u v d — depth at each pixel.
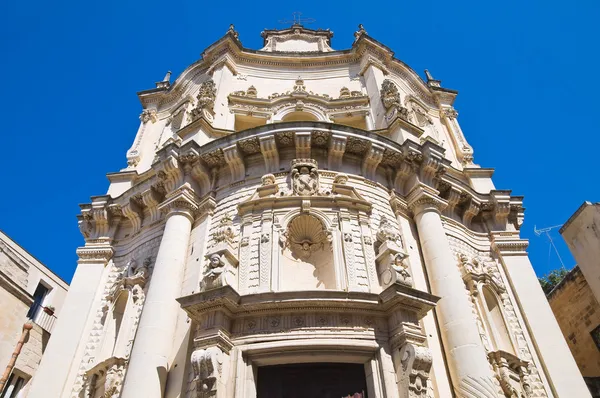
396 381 12.28
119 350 15.19
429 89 26.98
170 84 27.98
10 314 23.00
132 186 21.12
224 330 12.64
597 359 21.95
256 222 15.94
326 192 16.55
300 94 22.61
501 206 19.98
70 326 16.98
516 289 17.97
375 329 13.05
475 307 16.64
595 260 19.56
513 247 19.27
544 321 17.00
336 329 12.84
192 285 15.00
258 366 12.76
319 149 18.06
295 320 12.97
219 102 21.81
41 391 15.42
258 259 14.87
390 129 20.22
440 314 14.84
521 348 16.42
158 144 23.39
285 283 14.75
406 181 18.55
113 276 18.48
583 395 15.21
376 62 24.48
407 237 16.70
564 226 21.33
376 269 14.88
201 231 16.55
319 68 25.17
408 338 12.55
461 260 17.78
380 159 18.03
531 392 15.24
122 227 20.00
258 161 18.08
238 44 24.88
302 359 12.57
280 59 25.12
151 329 13.88
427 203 17.45
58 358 16.19
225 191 17.56
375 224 16.38
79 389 15.64
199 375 11.83
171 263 15.54
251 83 24.11
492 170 22.16
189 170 17.95
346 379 12.69
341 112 22.30
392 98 21.25
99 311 17.56
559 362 15.95
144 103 26.45
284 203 16.12
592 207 19.64
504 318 17.05
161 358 13.48
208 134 19.91
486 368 13.38
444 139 24.86
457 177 22.00
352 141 17.83
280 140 17.77
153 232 18.39
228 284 13.33
